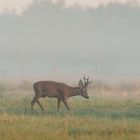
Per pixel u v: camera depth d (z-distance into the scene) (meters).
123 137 26.38
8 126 30.12
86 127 30.25
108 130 29.17
